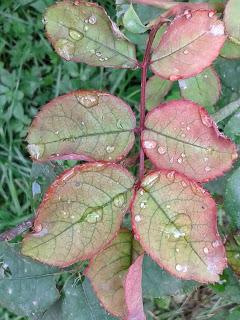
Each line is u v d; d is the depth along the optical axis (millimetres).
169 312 222
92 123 120
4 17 255
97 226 112
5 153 248
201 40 122
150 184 114
